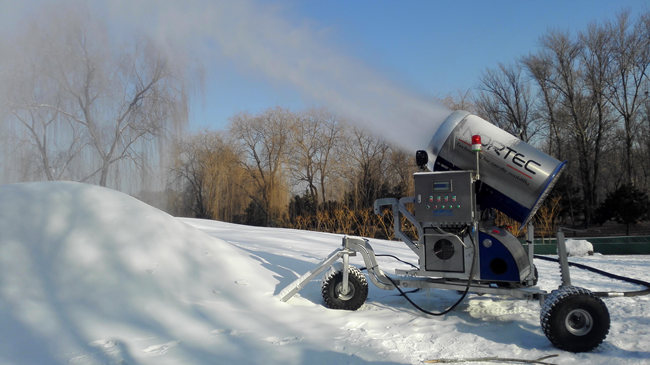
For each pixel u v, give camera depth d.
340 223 22.69
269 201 34.28
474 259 5.04
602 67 34.34
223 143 35.69
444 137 5.26
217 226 14.61
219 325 4.53
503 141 5.11
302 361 3.74
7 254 4.82
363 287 5.47
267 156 35.31
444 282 5.23
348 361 3.77
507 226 5.40
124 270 5.09
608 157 40.06
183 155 34.66
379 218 19.33
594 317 4.07
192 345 3.98
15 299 4.30
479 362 3.86
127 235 5.60
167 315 4.58
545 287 7.24
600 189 42.59
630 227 29.39
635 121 35.94
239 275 5.87
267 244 10.66
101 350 3.75
